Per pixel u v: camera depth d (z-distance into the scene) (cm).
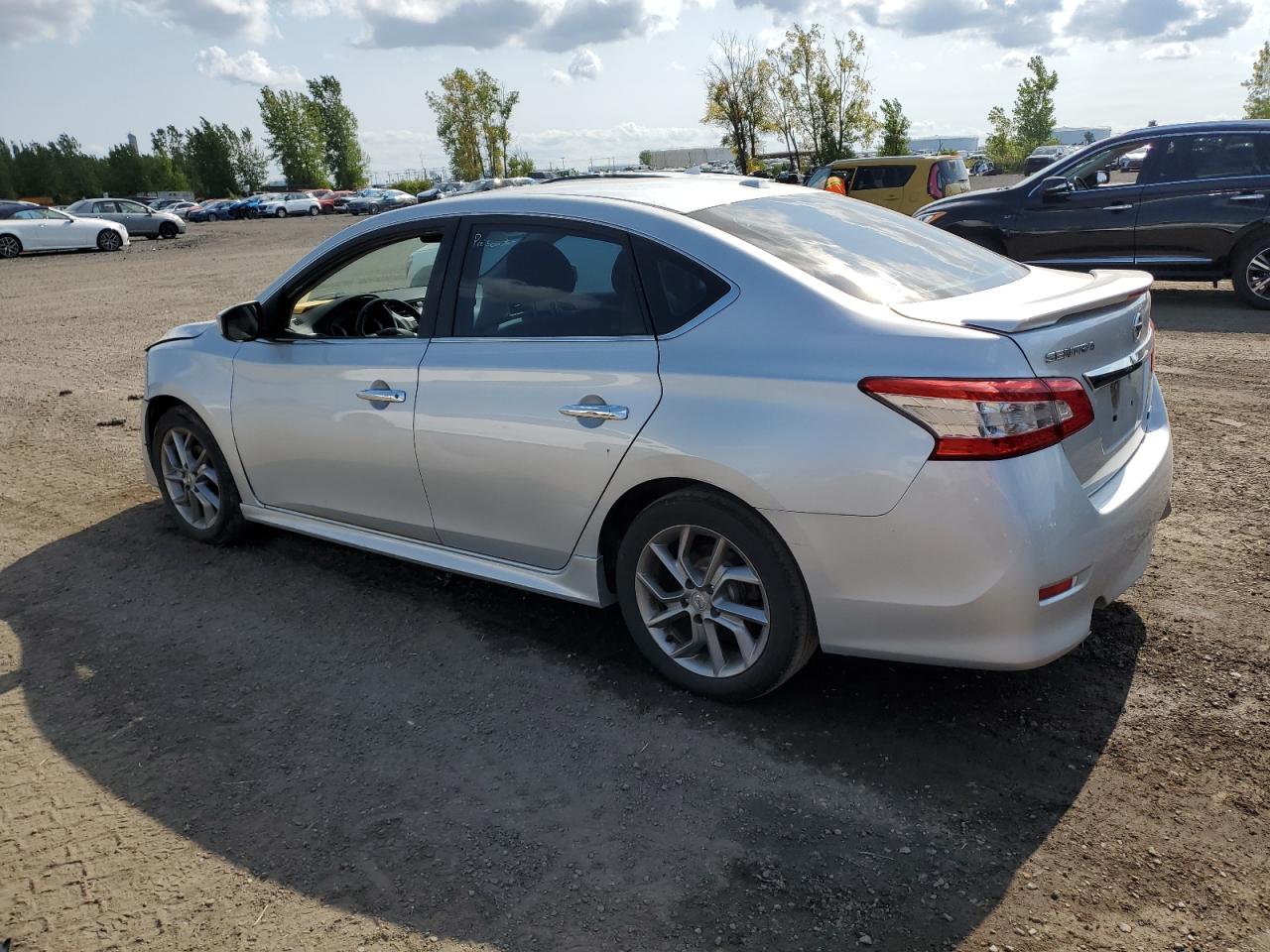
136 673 364
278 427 415
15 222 2717
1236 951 218
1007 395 258
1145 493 300
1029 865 246
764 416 285
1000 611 267
